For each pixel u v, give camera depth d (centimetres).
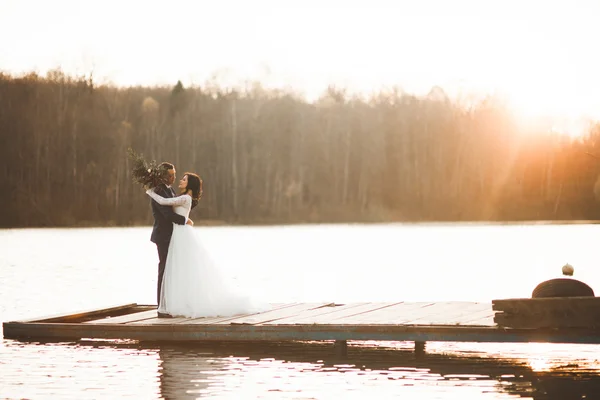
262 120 8981
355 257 3719
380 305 1388
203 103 8994
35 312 1748
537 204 8912
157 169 1312
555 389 991
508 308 1081
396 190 9094
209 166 8781
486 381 1035
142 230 7206
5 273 2828
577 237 5575
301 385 1007
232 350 1245
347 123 9119
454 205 9031
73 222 7931
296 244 4872
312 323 1187
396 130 9162
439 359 1189
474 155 9088
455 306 1343
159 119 8819
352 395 958
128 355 1192
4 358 1161
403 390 981
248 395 955
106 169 8256
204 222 8600
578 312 1050
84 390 980
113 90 8775
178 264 1311
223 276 1329
